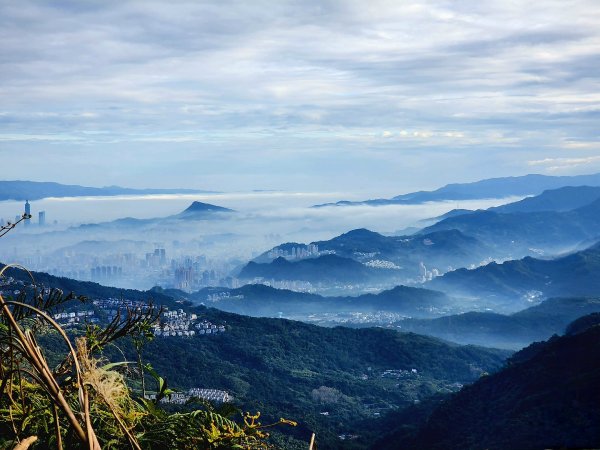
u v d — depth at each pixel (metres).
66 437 1.61
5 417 1.65
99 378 1.39
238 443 1.71
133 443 1.42
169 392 1.77
